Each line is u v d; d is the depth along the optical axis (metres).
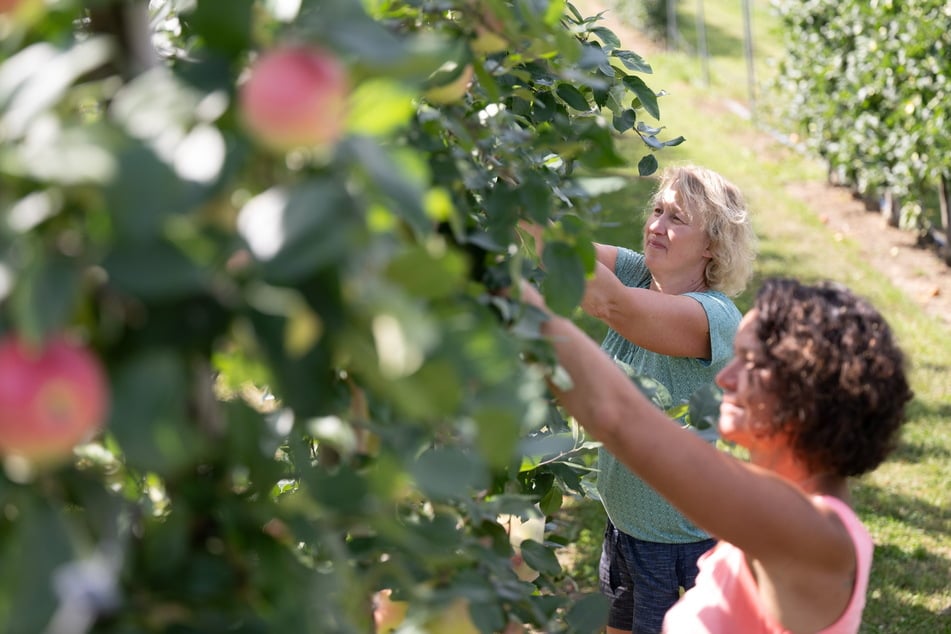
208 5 0.83
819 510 1.58
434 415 0.80
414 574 1.27
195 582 0.92
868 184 8.98
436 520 1.31
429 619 1.18
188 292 0.78
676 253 3.00
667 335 2.81
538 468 2.19
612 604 3.22
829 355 1.58
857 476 1.68
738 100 13.73
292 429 1.23
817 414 1.59
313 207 0.72
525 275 1.59
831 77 9.21
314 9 0.95
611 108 2.26
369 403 1.22
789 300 1.65
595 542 4.54
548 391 1.55
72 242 0.73
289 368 0.80
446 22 1.42
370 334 0.77
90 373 0.70
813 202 9.77
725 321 2.85
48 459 0.70
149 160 0.71
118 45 0.94
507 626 1.48
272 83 0.70
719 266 3.01
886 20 8.33
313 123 0.71
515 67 1.84
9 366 0.67
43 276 0.69
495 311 1.38
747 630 1.67
